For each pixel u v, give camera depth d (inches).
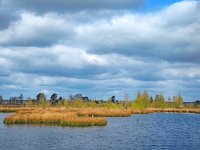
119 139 2187.5
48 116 3019.2
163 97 7564.0
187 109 7524.6
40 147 1806.1
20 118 2997.0
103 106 6102.4
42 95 6264.8
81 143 1971.0
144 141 2124.8
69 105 6117.1
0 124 2960.1
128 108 6520.7
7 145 1865.2
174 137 2377.0
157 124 3590.1
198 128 3171.8
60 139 2114.9
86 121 2945.4
